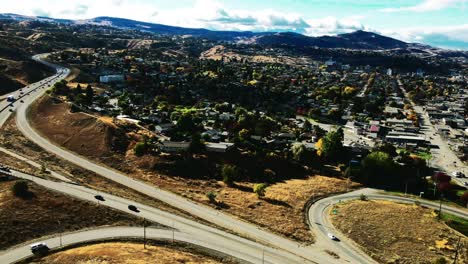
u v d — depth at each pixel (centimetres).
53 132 15800
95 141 14738
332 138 15912
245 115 19388
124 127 15975
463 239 10081
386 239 9788
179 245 8481
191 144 14188
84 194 10275
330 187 13375
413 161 15538
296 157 15325
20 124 16462
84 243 8150
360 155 16438
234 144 15125
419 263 8844
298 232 9894
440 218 11375
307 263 8450
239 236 9238
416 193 13450
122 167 13250
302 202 11862
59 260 7388
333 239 9712
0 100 19412
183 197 11381
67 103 18800
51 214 8969
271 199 11850
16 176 10831
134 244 8275
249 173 13775
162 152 14025
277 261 8356
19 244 7925
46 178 11181
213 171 13538
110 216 9325
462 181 14638
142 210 9938
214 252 8375
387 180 14250
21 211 8825
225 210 10731
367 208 11625
